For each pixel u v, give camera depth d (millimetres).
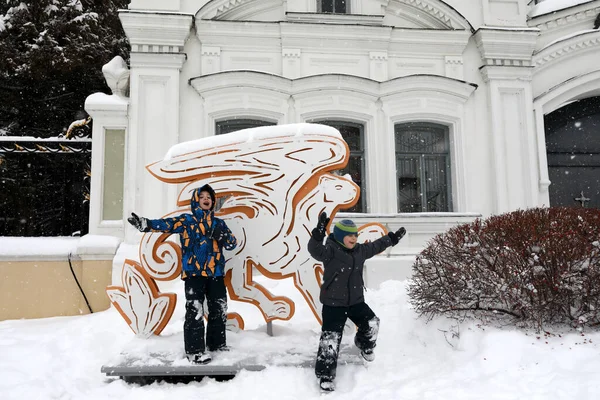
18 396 3744
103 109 8539
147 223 4141
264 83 9109
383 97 9406
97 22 15328
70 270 7270
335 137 4957
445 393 3514
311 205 4930
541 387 3518
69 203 9008
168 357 4230
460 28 9789
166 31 8836
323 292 3973
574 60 10234
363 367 4195
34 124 15883
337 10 10047
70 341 5207
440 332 4848
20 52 14656
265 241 4898
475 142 9602
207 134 8945
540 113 9852
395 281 7164
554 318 4637
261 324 5734
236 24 9227
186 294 4223
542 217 4812
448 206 9617
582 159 10789
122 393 3854
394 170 9258
